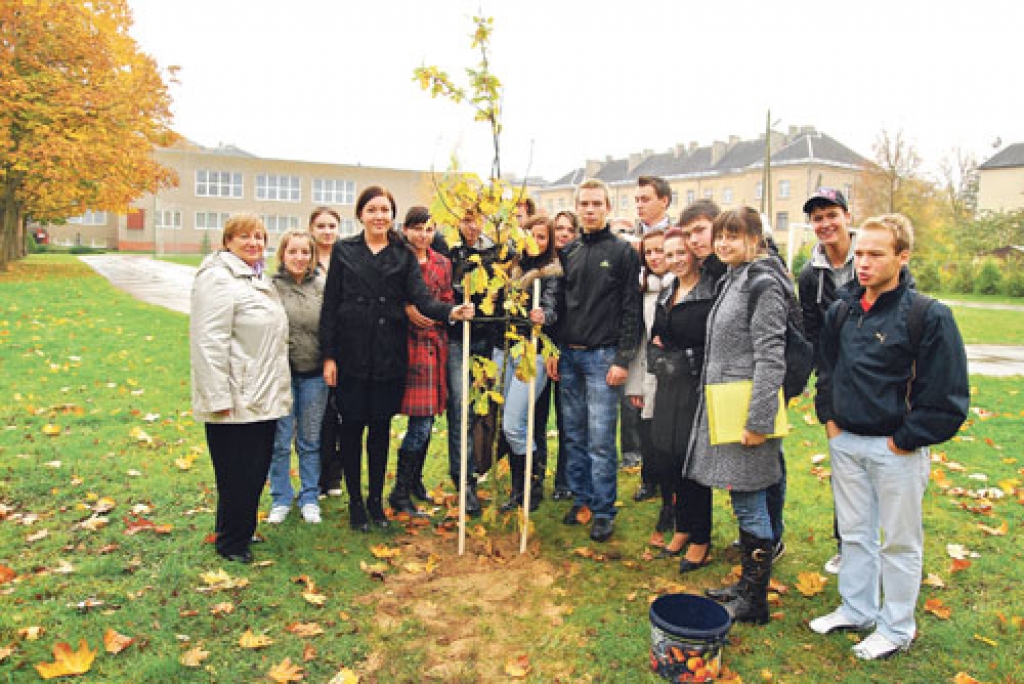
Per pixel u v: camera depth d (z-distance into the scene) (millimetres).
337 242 4121
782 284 3238
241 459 3658
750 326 3232
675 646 2795
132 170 23672
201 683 2742
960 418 2742
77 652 2824
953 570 3805
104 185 24031
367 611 3326
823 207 3559
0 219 24641
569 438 4461
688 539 4023
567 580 3693
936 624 3277
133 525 4070
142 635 3016
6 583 3385
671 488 4223
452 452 4680
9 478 4746
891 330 2881
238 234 3695
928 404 2770
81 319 12531
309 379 4285
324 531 4180
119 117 22781
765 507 3328
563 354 4336
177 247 58219
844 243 3590
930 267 32688
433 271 4473
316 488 4406
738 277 3332
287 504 4348
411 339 4316
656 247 4098
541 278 4230
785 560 3973
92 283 21000
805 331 3799
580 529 4371
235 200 59531
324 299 4098
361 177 62969
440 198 3707
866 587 3186
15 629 3000
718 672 2822
